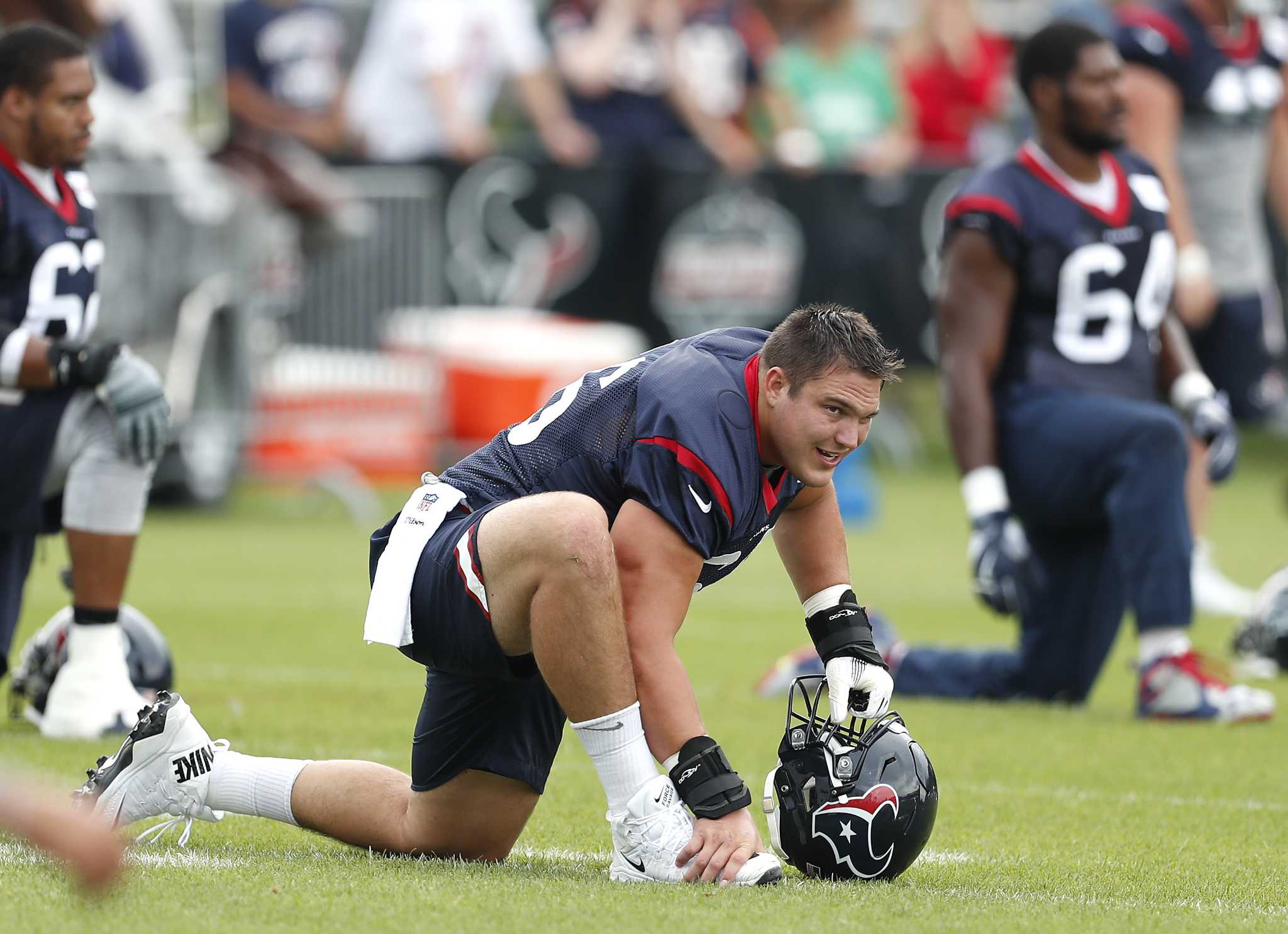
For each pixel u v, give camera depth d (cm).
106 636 1995
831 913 1155
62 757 1817
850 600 1376
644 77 5478
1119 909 1234
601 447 1302
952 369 2311
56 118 1956
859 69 5662
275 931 1075
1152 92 3045
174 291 4259
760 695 2422
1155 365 2427
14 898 1146
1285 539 4750
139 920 1092
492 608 1249
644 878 1260
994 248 2305
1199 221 3219
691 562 1264
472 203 5259
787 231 5509
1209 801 1773
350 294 5034
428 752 1335
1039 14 6209
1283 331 5431
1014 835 1570
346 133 5238
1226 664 2600
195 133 4450
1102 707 2428
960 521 5081
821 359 1241
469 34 5244
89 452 1966
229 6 5012
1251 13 3136
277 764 1402
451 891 1197
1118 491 2248
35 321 1983
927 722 2247
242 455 4750
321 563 3944
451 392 5084
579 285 5412
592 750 1261
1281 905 1288
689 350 1312
